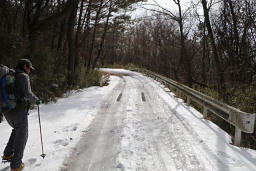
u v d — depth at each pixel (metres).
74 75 13.12
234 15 9.20
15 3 10.83
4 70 3.14
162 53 26.25
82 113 6.79
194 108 8.09
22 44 7.75
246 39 8.73
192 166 3.49
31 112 6.75
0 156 3.65
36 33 9.56
